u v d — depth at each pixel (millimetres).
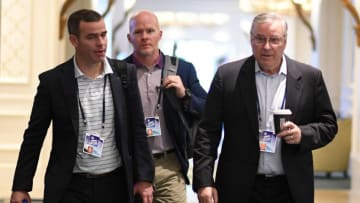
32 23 10688
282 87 4949
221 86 5051
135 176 5020
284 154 4852
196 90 6016
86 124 4801
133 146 5051
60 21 10672
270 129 4883
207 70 30578
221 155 5109
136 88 5066
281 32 4688
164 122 5832
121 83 4969
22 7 10672
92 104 4844
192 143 5816
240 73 5004
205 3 28844
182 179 5910
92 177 4844
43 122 4949
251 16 28016
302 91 4945
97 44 4715
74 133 4773
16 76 10727
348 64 14359
